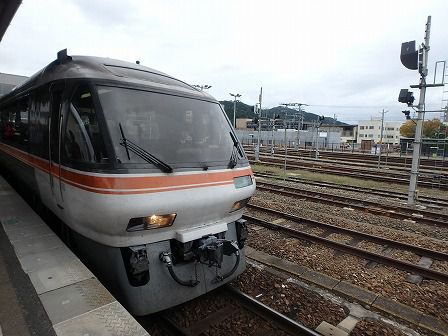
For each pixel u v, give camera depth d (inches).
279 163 872.9
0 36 293.9
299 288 183.6
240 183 170.1
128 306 138.6
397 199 452.4
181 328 144.7
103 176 125.4
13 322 108.8
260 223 300.7
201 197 146.6
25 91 235.0
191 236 146.6
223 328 148.2
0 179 335.9
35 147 200.7
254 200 403.2
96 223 132.3
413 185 427.5
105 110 136.3
